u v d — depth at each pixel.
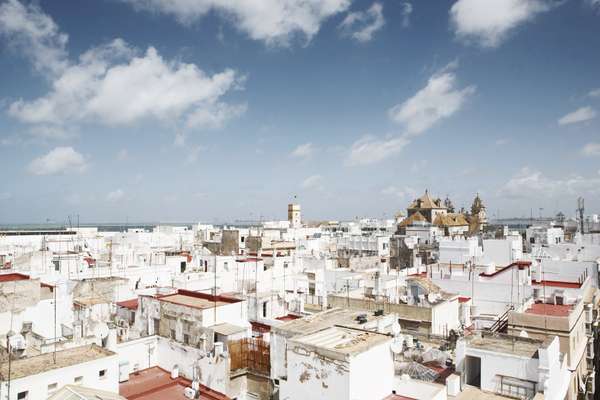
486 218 168.75
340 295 52.62
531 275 62.38
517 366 27.86
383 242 113.75
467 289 55.72
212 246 124.25
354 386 24.88
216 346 33.50
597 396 52.31
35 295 41.81
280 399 28.20
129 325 43.59
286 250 112.56
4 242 102.38
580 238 91.12
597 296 56.72
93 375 29.23
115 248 100.50
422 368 31.70
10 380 25.67
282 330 32.22
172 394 33.31
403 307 43.97
